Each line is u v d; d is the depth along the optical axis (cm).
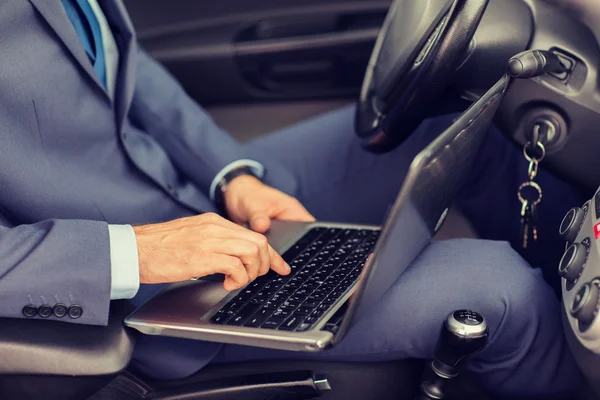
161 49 208
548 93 111
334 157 157
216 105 210
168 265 106
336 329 96
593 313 94
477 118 100
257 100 208
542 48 112
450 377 107
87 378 103
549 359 112
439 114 129
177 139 147
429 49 112
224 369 116
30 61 114
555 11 113
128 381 111
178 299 108
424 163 85
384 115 127
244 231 109
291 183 153
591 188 118
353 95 206
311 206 158
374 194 154
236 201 142
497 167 144
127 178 130
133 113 151
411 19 120
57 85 117
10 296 101
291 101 207
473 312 103
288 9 205
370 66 139
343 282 110
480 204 150
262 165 148
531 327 109
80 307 102
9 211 115
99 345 101
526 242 132
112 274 104
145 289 125
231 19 207
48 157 117
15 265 101
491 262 114
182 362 113
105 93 124
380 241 86
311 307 103
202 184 146
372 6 203
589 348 96
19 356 99
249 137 204
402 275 114
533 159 116
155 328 102
